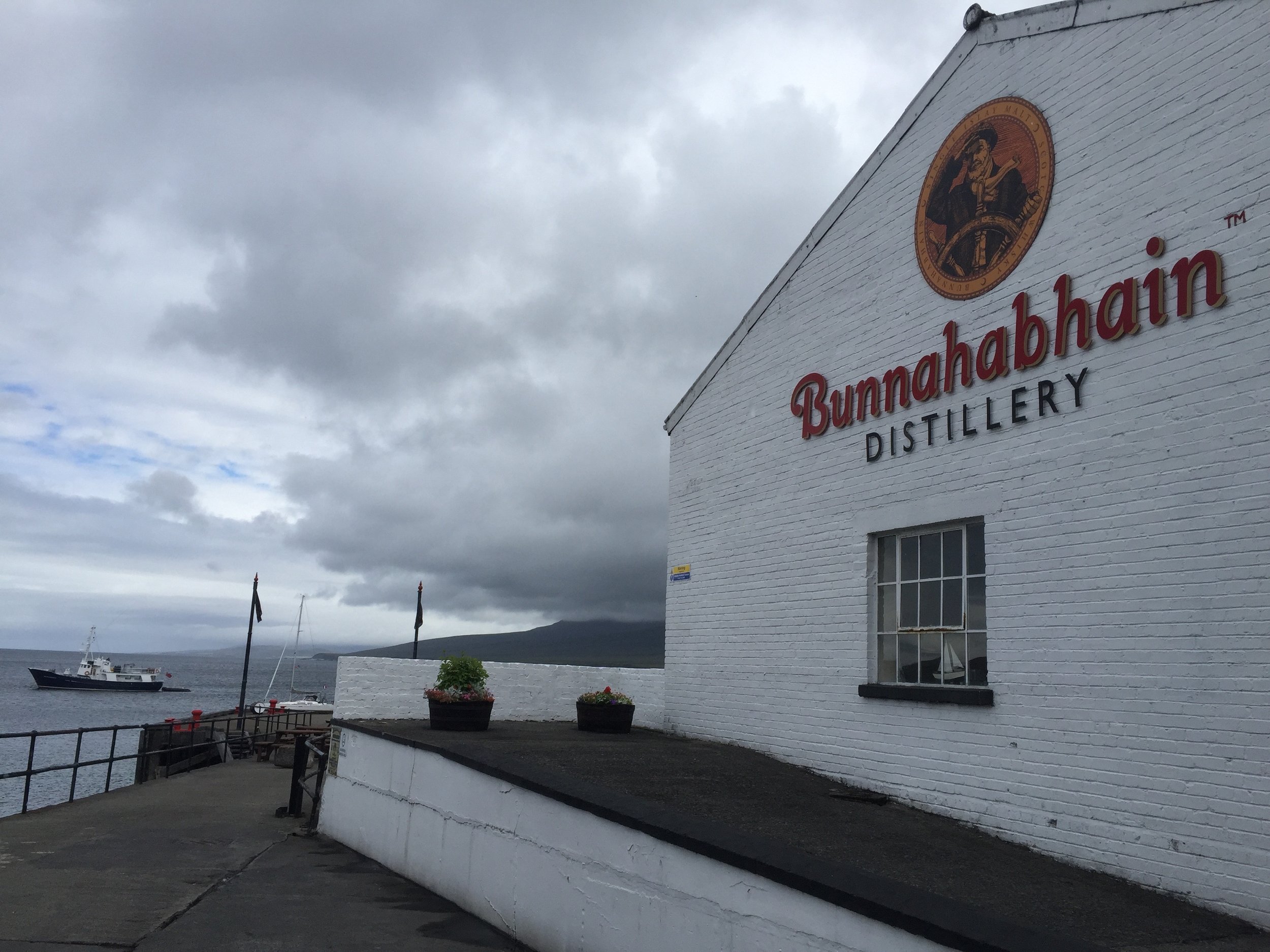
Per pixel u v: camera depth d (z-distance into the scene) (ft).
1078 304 25.95
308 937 23.18
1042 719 25.48
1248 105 22.17
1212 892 20.76
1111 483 24.44
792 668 36.32
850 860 21.76
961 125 31.09
